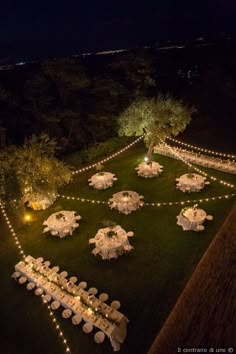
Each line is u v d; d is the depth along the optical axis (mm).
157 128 17531
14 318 10336
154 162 18641
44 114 18641
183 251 11984
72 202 16406
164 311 9664
